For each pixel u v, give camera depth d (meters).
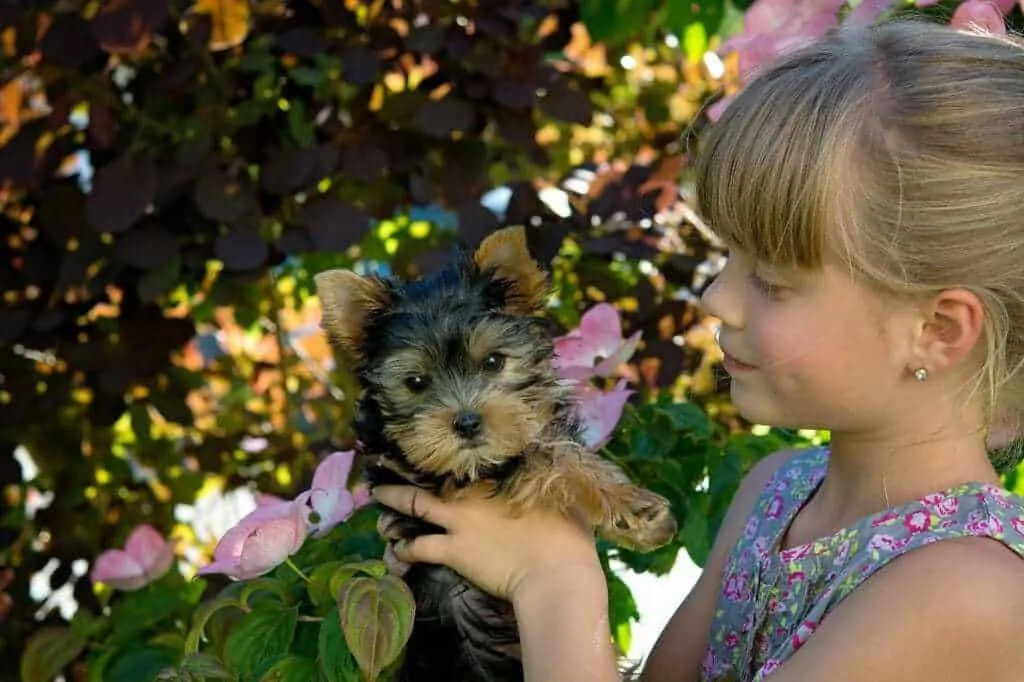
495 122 4.27
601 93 5.20
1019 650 2.14
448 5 4.25
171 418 4.63
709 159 2.49
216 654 2.82
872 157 2.28
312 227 4.00
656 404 3.48
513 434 2.94
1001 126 2.28
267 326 5.53
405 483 3.09
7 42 4.34
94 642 3.70
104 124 4.04
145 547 3.47
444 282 3.39
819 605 2.36
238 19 3.99
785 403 2.43
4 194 4.41
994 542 2.23
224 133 4.28
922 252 2.25
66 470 4.83
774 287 2.41
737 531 2.96
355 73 4.06
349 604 2.32
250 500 5.84
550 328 3.76
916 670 2.13
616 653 3.16
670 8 4.44
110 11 3.65
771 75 2.49
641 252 4.30
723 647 2.74
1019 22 3.43
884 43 2.47
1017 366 2.32
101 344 4.35
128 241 4.02
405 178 4.53
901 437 2.42
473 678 2.95
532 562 2.61
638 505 2.75
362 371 3.30
